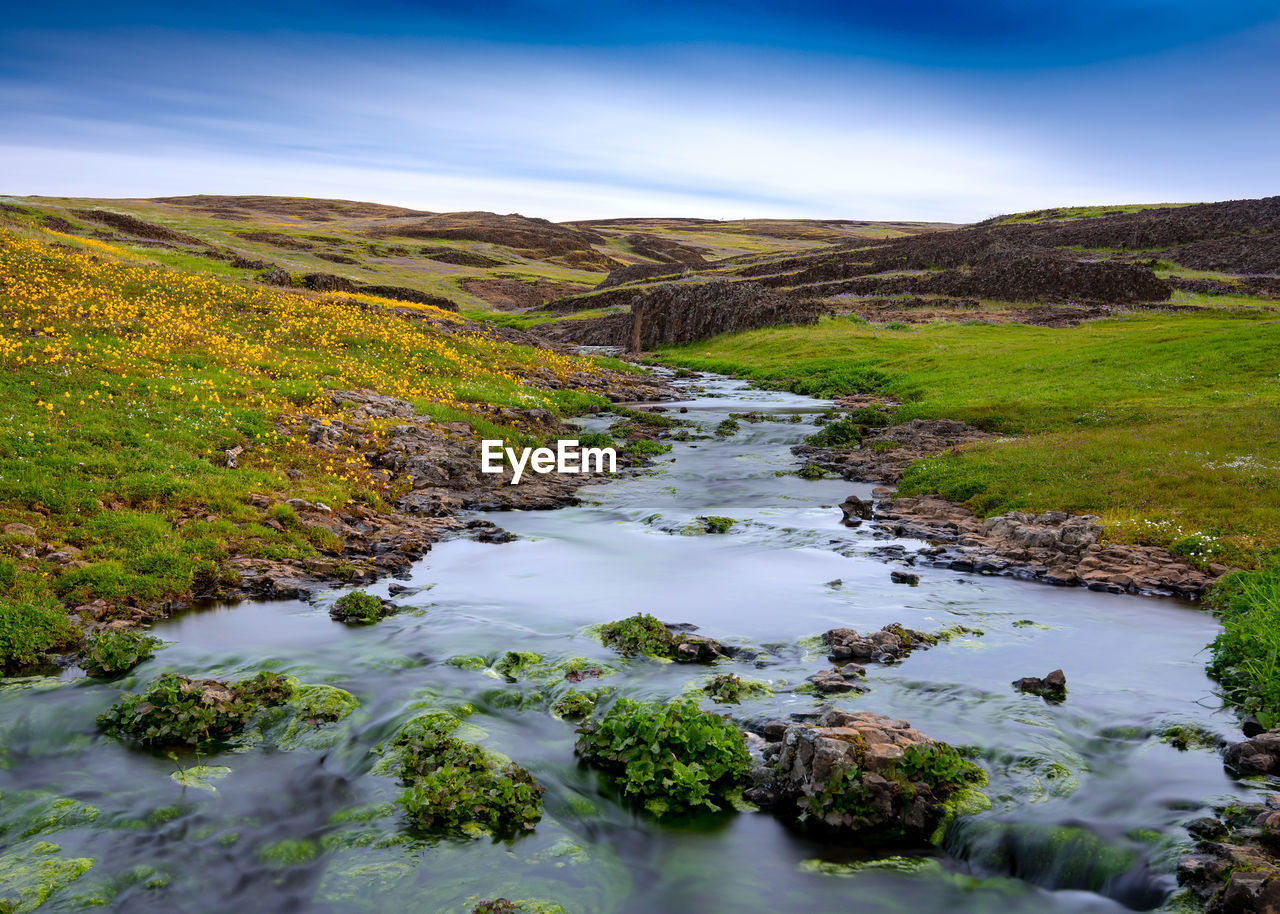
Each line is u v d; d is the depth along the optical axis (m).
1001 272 92.88
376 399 32.84
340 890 7.81
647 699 11.73
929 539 21.25
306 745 10.61
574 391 48.03
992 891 7.89
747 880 8.06
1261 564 17.12
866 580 17.98
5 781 9.66
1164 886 7.49
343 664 13.01
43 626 13.51
